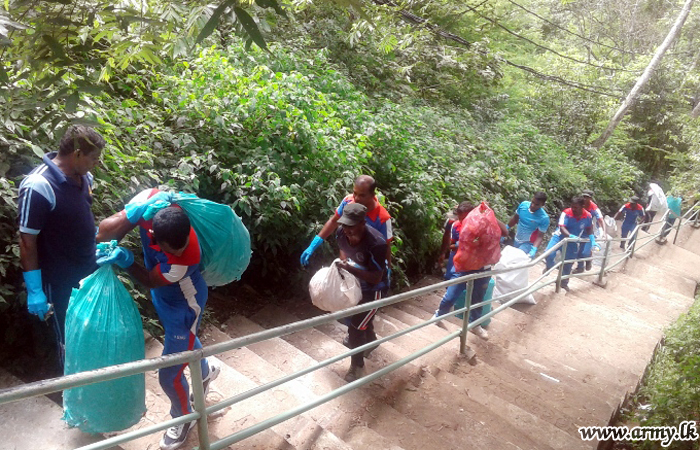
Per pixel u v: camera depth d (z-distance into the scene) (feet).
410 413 12.12
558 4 66.03
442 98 39.81
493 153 34.83
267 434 9.48
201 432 7.12
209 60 17.22
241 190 15.62
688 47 68.64
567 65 53.72
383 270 11.57
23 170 10.91
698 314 19.52
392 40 25.84
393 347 15.85
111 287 7.72
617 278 30.76
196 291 8.34
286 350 13.94
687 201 49.11
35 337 11.36
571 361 17.70
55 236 7.84
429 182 23.15
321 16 32.19
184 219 7.49
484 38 41.04
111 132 12.44
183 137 15.01
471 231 15.34
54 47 4.81
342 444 9.83
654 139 61.31
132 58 6.18
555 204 42.86
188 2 5.82
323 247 17.62
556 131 51.49
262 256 17.69
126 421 8.09
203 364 9.20
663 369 17.48
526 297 22.25
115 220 8.03
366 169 21.31
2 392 4.77
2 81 4.78
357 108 22.88
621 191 50.31
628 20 69.67
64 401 8.01
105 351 7.54
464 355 15.69
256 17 5.77
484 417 12.37
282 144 17.30
